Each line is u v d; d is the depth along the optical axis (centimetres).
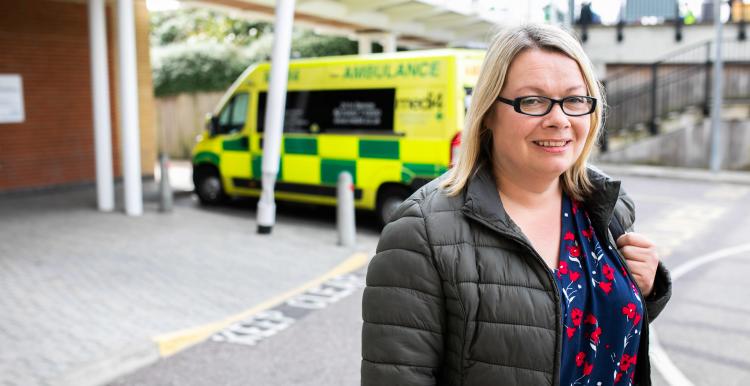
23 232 909
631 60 2069
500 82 170
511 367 163
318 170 1012
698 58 1969
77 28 1346
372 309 171
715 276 759
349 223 865
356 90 967
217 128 1141
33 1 1268
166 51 2148
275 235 921
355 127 969
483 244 168
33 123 1285
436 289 166
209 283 686
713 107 1670
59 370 459
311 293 674
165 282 683
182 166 1894
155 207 1130
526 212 180
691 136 1803
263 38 2111
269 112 903
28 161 1284
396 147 929
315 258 799
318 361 503
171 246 838
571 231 180
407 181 923
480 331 164
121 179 1432
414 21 1539
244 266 754
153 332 538
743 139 1747
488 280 165
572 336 170
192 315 588
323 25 1494
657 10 2070
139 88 1466
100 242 852
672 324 599
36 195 1258
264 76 1082
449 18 1496
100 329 542
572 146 172
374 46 2045
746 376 484
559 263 176
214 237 895
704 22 1955
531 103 168
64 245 832
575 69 169
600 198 179
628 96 1977
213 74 2058
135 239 873
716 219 1098
